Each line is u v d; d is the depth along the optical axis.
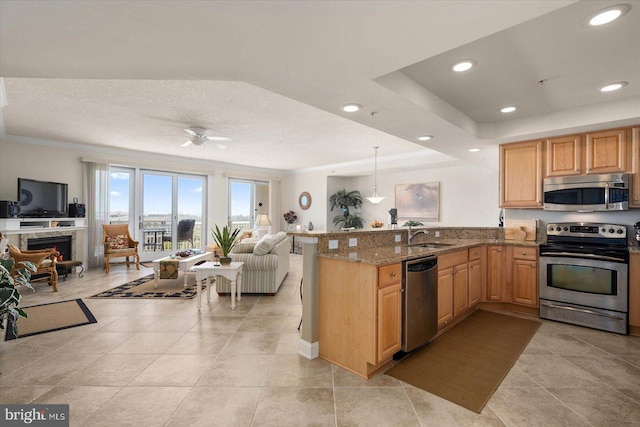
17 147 5.24
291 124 4.49
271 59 1.73
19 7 1.24
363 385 2.07
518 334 2.97
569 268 3.24
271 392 1.97
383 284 2.20
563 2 1.23
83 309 3.61
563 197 3.43
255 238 6.73
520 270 3.61
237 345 2.66
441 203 7.00
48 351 2.51
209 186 7.84
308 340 2.46
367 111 2.67
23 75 1.95
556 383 2.09
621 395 1.95
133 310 3.59
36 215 5.14
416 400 1.89
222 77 1.98
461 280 3.27
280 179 9.39
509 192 3.86
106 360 2.37
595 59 2.19
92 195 6.01
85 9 1.26
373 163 7.28
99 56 1.69
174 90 3.25
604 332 3.02
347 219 8.20
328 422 1.69
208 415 1.74
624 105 2.89
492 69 2.34
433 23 1.38
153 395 1.92
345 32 1.46
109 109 3.85
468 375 2.20
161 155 6.91
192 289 4.56
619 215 3.42
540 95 2.84
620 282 2.96
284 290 4.57
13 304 2.41
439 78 2.48
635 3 1.56
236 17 1.33
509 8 1.27
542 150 3.62
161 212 7.16
